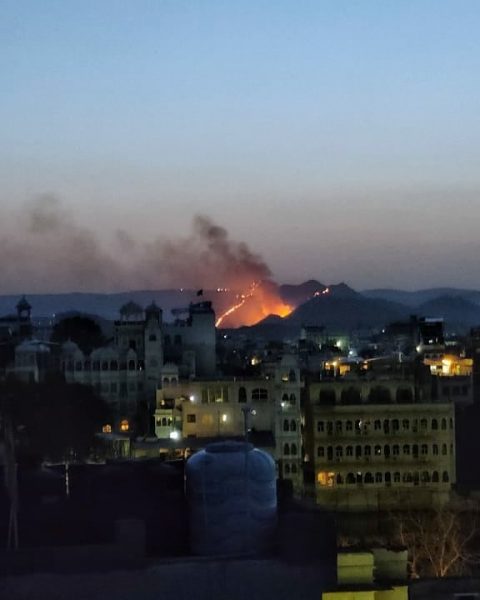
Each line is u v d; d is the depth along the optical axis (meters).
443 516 159.00
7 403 145.50
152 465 46.69
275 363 197.88
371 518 176.25
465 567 126.12
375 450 186.12
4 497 42.78
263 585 37.47
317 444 185.25
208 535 39.47
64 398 185.25
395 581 40.69
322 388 190.25
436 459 186.62
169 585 36.91
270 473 40.00
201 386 191.50
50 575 36.50
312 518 38.78
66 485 45.03
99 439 182.38
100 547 37.12
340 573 38.31
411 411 187.25
